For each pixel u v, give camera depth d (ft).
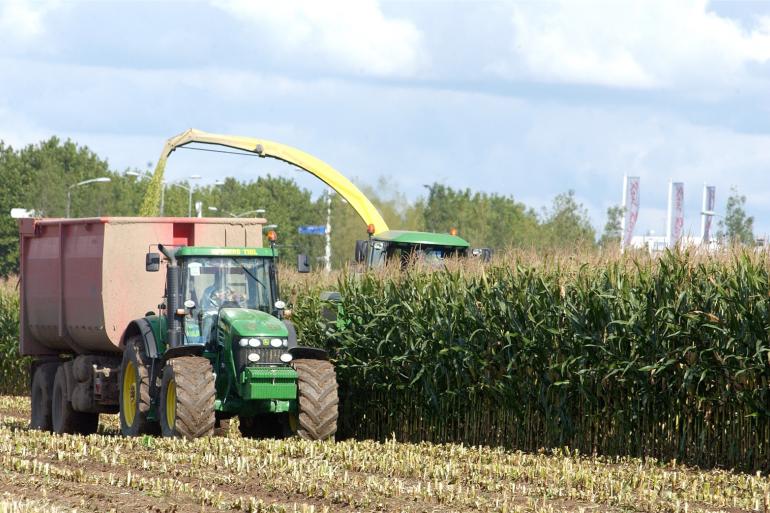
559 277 194.39
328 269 270.26
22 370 373.20
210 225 233.96
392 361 219.41
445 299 211.20
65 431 249.96
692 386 177.78
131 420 217.77
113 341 231.09
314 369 198.90
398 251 279.49
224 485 149.28
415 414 222.69
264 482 148.97
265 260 213.05
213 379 193.98
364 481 151.64
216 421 221.46
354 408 234.17
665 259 183.62
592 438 192.24
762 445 172.55
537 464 170.40
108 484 149.48
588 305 188.14
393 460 168.66
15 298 374.84
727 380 174.09
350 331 228.02
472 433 209.67
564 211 552.41
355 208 329.93
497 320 201.46
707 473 166.81
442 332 209.46
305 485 143.95
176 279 206.80
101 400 233.96
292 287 255.70
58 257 251.39
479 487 149.69
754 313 171.42
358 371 229.45
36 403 266.77
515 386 200.23
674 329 178.19
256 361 194.90
